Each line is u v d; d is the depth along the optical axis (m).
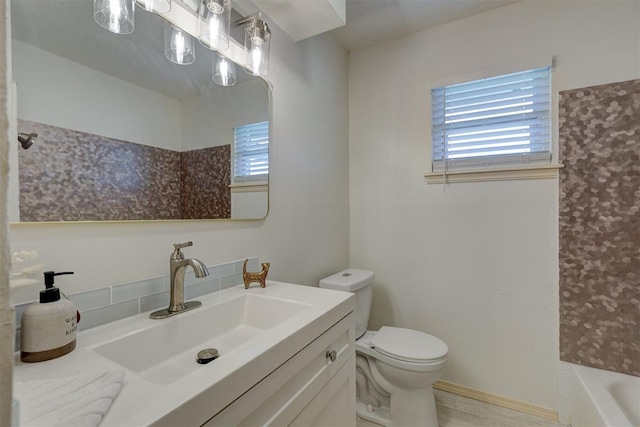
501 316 1.80
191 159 1.10
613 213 1.54
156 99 0.99
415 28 2.02
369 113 2.23
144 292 0.94
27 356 0.61
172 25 1.03
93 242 0.82
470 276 1.89
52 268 0.73
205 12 1.05
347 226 2.25
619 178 1.53
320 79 1.92
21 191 0.69
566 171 1.63
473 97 1.90
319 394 0.91
